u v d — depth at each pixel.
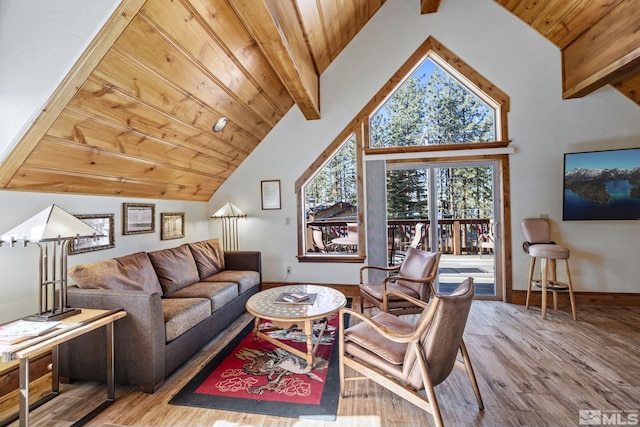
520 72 3.76
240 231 4.45
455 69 3.90
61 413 1.77
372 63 4.09
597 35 3.13
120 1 1.61
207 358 2.43
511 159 3.78
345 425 1.65
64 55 1.70
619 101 3.55
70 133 2.00
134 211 3.17
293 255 4.30
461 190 4.03
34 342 1.45
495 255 3.90
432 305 1.45
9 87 1.76
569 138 3.66
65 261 1.87
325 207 4.39
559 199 3.69
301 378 2.12
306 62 3.27
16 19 1.72
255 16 1.99
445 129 4.12
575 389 1.94
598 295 3.60
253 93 3.25
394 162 4.05
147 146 2.65
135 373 1.96
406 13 4.02
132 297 1.95
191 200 4.19
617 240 3.56
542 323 3.08
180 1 1.83
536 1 3.43
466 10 3.88
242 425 1.67
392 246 4.17
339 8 3.24
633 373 2.12
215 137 3.33
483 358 2.37
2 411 1.79
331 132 4.18
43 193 2.26
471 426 1.63
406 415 1.73
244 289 3.41
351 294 4.14
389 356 1.66
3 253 2.02
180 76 2.28
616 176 3.44
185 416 1.74
